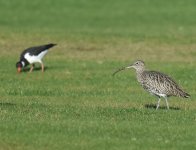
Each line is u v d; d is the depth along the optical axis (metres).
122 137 16.08
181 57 31.39
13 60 30.33
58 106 20.12
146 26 40.38
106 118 17.98
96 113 18.67
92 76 26.48
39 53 27.81
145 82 19.45
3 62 29.77
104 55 31.64
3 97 22.03
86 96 22.52
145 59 30.73
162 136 16.23
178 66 28.97
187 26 40.38
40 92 23.05
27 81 25.41
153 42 34.38
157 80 19.14
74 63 29.73
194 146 15.50
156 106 20.62
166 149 15.27
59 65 29.28
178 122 17.64
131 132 16.50
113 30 38.44
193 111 19.58
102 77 26.25
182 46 33.72
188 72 27.52
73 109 19.41
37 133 16.25
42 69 27.84
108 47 33.38
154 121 17.69
